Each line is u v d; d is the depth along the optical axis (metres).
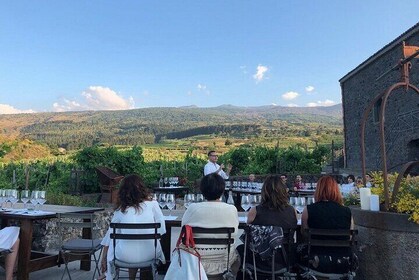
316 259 3.56
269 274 3.62
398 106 16.12
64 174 13.03
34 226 6.52
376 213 3.71
